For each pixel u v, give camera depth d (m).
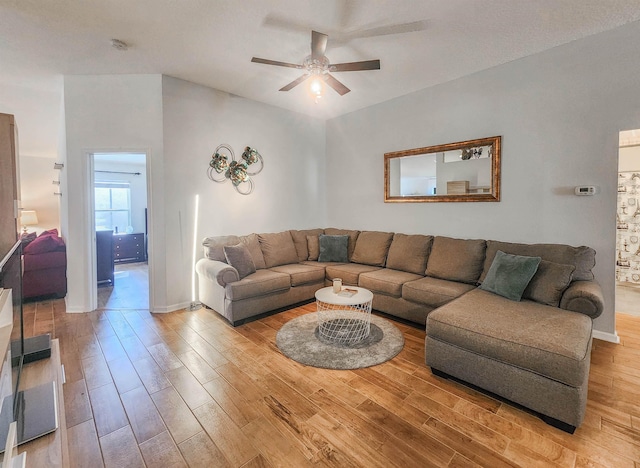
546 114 3.09
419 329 3.21
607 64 2.75
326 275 4.20
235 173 4.26
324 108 4.86
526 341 1.87
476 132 3.59
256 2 2.32
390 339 2.93
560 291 2.46
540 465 1.51
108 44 2.91
